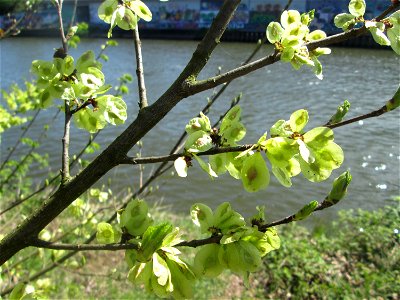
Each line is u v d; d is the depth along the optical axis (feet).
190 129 4.41
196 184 35.29
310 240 26.20
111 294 19.57
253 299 20.81
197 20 138.00
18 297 5.55
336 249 24.85
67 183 4.44
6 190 21.63
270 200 33.42
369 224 26.53
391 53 99.40
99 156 4.32
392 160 39.37
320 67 4.86
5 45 105.60
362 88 64.39
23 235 4.44
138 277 4.07
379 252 23.90
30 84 17.46
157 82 71.77
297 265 22.72
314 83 68.03
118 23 5.20
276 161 3.98
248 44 103.09
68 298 18.04
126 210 4.57
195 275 4.24
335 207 32.01
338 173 36.99
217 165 4.35
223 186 35.19
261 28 103.55
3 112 15.71
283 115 51.75
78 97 5.31
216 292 20.94
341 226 28.73
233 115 4.43
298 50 4.38
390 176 36.55
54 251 9.18
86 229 12.49
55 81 5.17
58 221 16.98
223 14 4.24
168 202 32.65
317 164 4.01
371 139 43.80
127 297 19.43
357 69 79.00
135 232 4.52
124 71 79.97
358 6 4.70
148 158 4.30
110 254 23.22
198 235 26.20
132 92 59.47
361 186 35.01
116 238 4.62
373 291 20.65
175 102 4.27
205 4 135.95
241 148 4.04
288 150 3.91
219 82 4.24
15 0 14.48
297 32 4.42
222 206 4.47
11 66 77.36
